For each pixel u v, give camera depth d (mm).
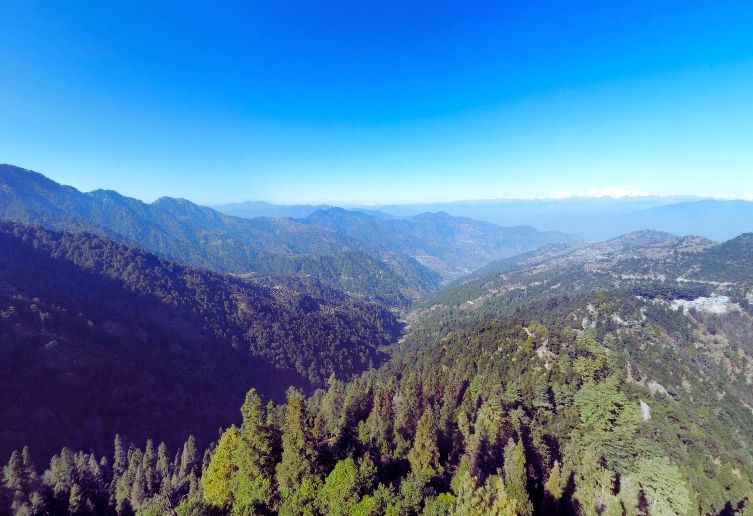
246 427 44219
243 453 43156
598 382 85938
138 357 149125
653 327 158375
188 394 146750
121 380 131250
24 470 70500
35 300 143375
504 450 55688
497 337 123312
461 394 91000
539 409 77375
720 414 110562
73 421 109812
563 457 59812
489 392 83375
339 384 112438
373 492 37750
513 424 64875
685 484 52469
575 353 102000
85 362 127250
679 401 106375
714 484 63000
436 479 50469
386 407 76625
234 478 43844
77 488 66438
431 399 85938
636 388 90750
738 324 184125
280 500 39594
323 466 41406
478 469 50656
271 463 42906
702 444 78000
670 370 124062
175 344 176625
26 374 112562
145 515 42219
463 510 35031
